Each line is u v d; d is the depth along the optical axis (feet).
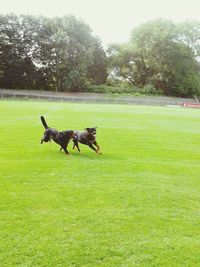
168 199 26.63
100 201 25.53
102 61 260.62
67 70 230.07
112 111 108.68
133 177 32.24
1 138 51.16
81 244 19.12
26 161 37.01
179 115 105.09
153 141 53.62
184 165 38.17
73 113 96.07
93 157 40.09
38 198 25.76
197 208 25.07
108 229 20.98
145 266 17.29
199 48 247.09
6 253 17.98
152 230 21.08
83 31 231.50
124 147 47.57
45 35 228.22
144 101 212.64
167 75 244.63
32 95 204.85
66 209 23.80
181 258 18.08
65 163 36.50
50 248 18.61
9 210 23.34
